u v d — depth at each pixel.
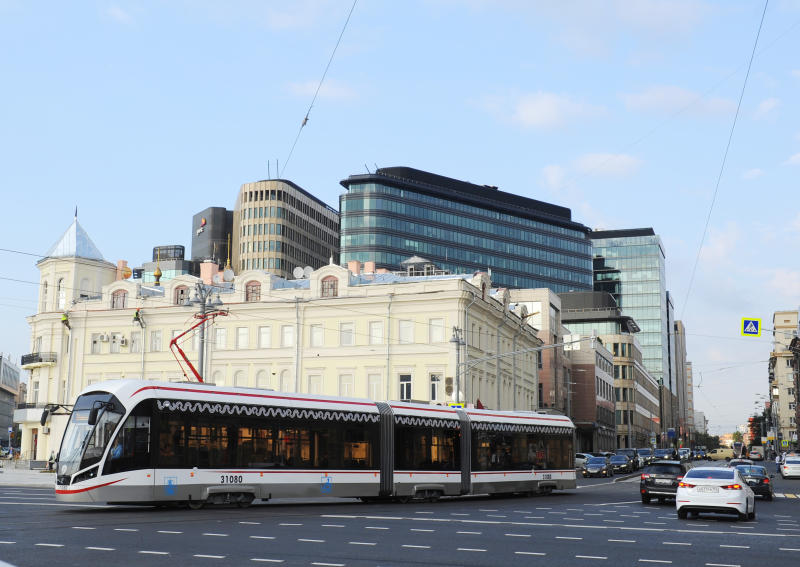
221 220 187.00
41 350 75.81
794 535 21.94
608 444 131.12
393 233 157.88
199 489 27.88
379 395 64.88
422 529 21.77
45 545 17.00
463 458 37.03
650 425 176.12
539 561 16.00
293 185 176.50
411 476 34.59
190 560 15.11
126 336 73.00
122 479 26.30
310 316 67.94
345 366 66.19
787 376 178.50
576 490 47.97
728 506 25.81
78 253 79.00
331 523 23.05
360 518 24.98
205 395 28.73
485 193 177.25
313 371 67.00
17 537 18.34
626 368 148.00
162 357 71.50
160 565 14.45
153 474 26.86
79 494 25.86
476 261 170.75
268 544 17.80
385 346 65.19
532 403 84.19
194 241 190.75
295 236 175.62
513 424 40.34
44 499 31.75
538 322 96.94
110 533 19.38
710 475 26.50
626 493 44.31
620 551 17.80
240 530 20.61
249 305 69.56
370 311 66.12
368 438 33.38
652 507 32.84
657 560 16.42
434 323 64.25
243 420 29.53
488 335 70.44
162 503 29.62
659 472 34.66
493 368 71.06
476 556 16.52
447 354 63.19
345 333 66.81
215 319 70.69
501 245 176.38
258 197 171.88
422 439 35.44
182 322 71.62
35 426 75.62
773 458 162.38
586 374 116.62
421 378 63.84
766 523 25.77
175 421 27.75
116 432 26.50
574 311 160.12
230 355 69.69
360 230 156.38
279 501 34.66
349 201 158.25
